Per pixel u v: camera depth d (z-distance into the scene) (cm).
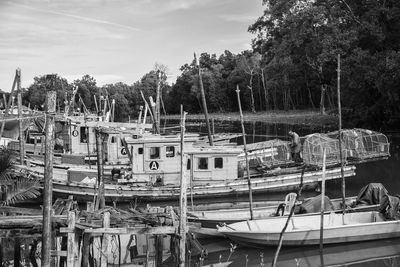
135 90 10562
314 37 4866
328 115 6188
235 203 2139
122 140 2631
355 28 4481
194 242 1537
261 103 10181
